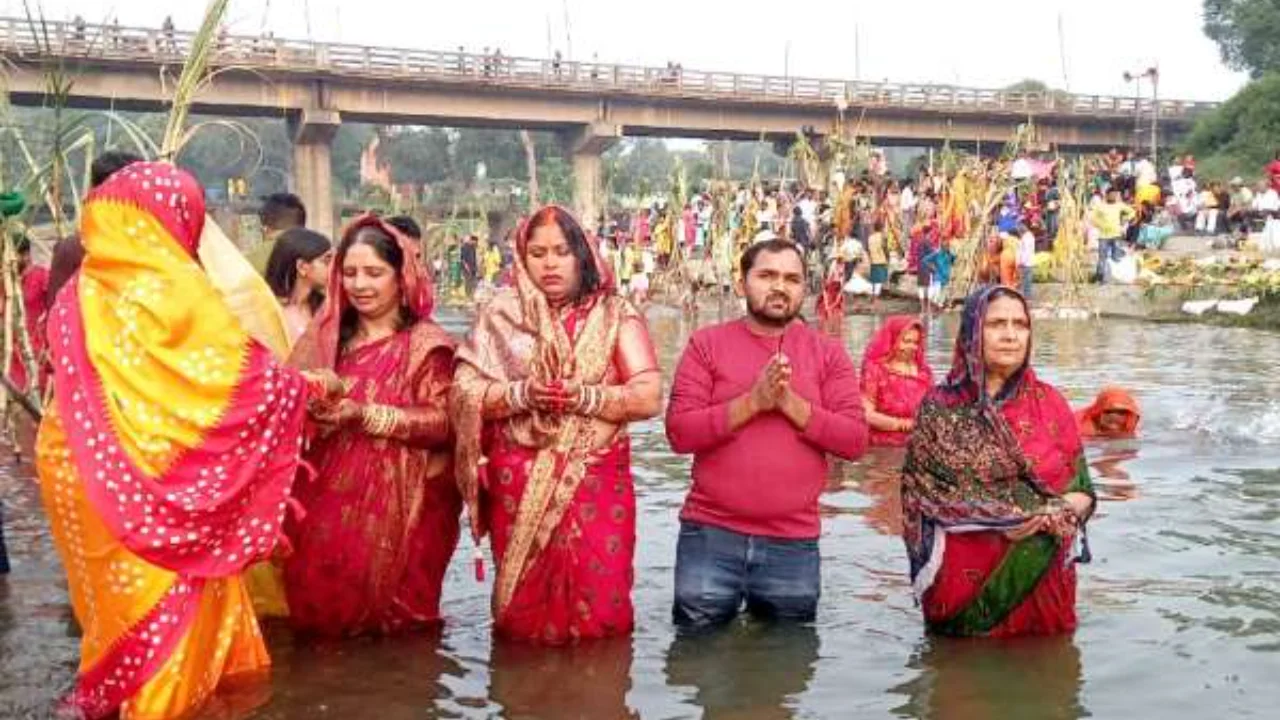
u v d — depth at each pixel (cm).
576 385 426
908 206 2744
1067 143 5388
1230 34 6769
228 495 381
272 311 483
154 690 374
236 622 405
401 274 453
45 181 569
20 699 391
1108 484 679
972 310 450
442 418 447
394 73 4025
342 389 424
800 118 4778
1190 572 512
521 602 438
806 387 458
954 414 448
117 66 3167
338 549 438
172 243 386
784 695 390
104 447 371
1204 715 368
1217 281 2072
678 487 692
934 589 446
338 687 399
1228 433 842
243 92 3822
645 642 442
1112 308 2102
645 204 3572
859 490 680
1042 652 426
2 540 525
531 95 4347
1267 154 4738
